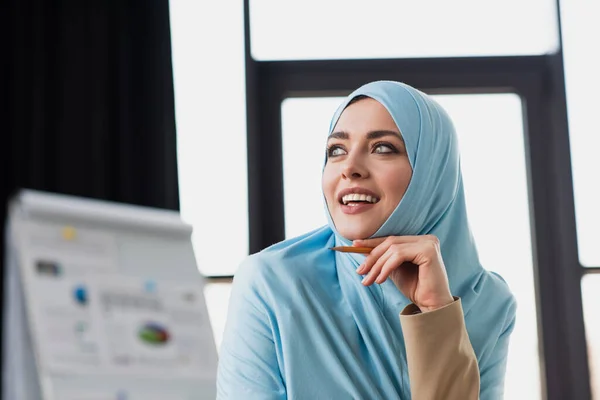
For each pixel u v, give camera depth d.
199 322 1.81
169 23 3.75
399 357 1.70
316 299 1.71
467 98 3.88
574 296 3.69
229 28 3.91
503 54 3.88
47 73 3.70
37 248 1.67
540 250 3.76
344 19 3.92
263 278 1.73
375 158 1.70
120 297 1.73
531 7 3.91
